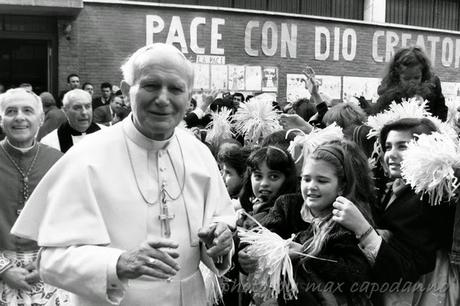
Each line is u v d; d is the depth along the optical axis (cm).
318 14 1519
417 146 274
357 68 1500
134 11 1274
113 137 215
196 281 221
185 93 209
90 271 192
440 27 1691
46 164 357
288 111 729
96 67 1258
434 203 274
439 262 286
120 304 207
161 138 215
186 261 217
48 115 744
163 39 1297
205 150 234
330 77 1466
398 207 282
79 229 201
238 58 1361
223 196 234
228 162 402
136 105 205
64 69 1239
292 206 299
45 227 204
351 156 280
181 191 219
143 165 214
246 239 261
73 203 204
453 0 1706
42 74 1268
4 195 342
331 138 330
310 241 267
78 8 1156
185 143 227
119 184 208
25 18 1230
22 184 347
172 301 213
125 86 217
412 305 280
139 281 209
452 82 1628
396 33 1544
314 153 272
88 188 204
